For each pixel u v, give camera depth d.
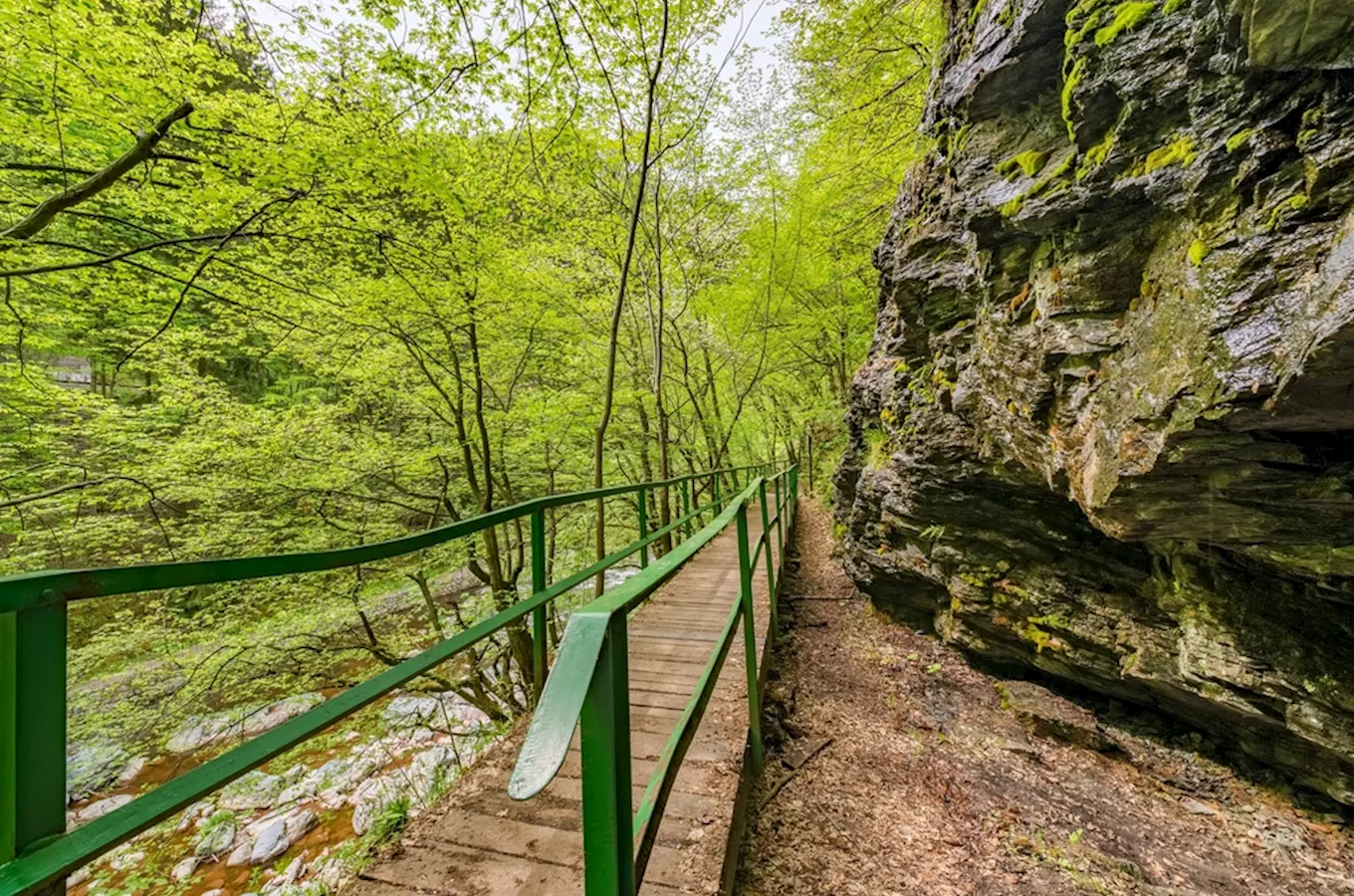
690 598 5.64
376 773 7.61
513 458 10.31
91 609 6.79
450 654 1.79
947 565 5.07
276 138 4.66
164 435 6.80
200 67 4.48
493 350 8.80
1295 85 1.84
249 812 6.89
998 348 3.58
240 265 5.42
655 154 7.36
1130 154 2.44
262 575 1.21
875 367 6.89
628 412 12.52
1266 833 3.09
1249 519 2.40
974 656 5.14
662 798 1.33
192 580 1.03
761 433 23.19
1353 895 2.70
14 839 0.71
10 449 6.16
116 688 6.34
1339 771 3.00
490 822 2.15
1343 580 2.61
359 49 4.54
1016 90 3.09
